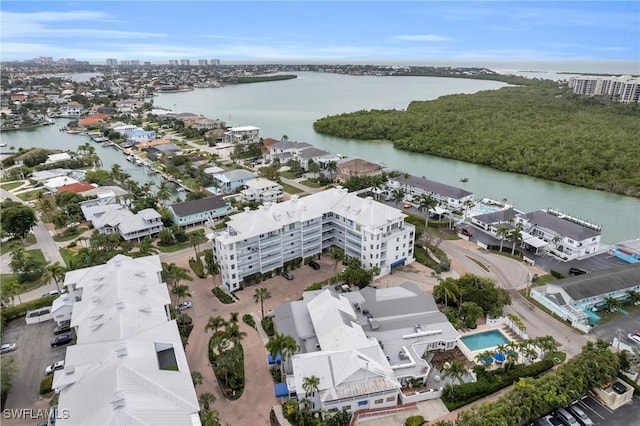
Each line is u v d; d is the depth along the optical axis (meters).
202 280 111.12
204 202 152.50
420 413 69.19
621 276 101.88
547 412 68.38
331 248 126.38
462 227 144.62
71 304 90.62
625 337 87.94
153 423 53.22
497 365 79.81
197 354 83.31
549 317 95.81
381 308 89.19
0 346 85.31
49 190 181.25
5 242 136.00
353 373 67.44
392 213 116.06
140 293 83.56
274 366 78.94
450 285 96.50
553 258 123.88
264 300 101.50
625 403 71.19
